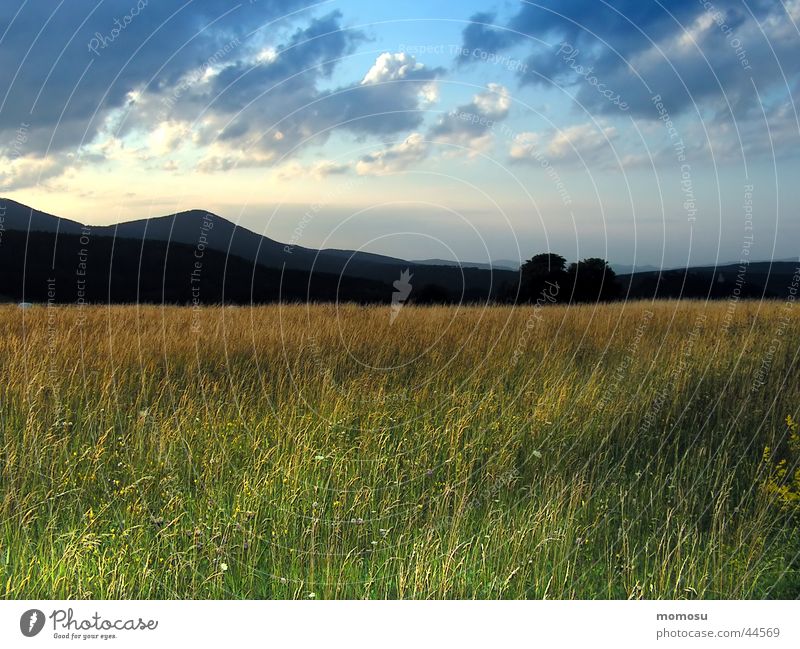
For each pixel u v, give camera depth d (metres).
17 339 8.05
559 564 4.46
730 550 4.59
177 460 5.44
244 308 12.35
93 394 6.63
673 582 4.38
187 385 7.13
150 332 9.25
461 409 6.60
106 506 4.77
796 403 6.50
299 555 4.57
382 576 4.48
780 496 4.88
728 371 7.50
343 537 4.69
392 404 6.83
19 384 6.67
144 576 4.32
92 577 4.33
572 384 7.38
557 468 5.65
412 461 5.61
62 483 5.07
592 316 11.16
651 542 4.68
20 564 4.37
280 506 4.88
